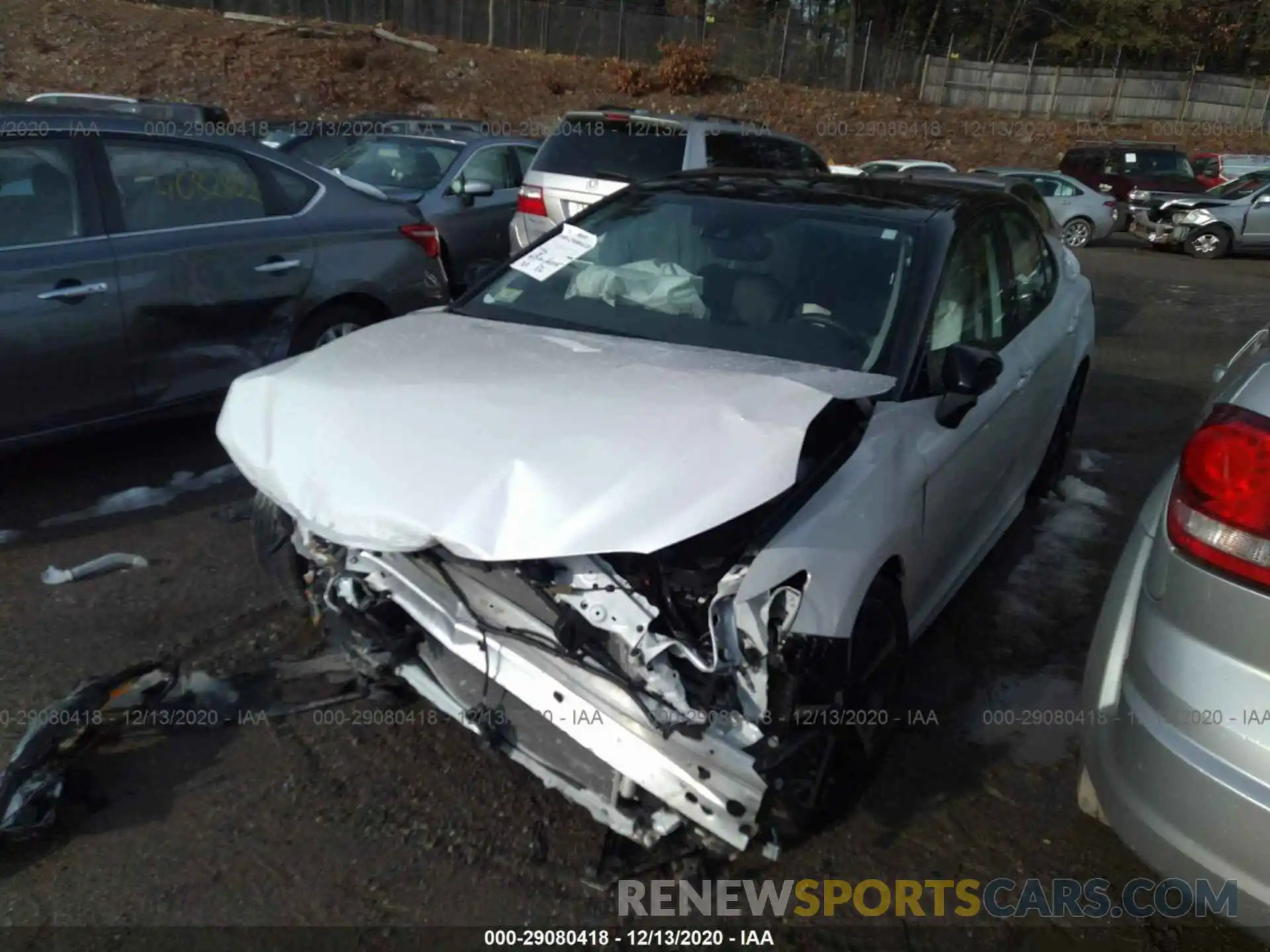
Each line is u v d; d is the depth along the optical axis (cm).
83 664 348
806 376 288
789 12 3641
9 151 452
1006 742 337
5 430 449
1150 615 230
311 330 557
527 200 866
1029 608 428
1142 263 1678
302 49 2580
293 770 304
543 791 301
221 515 471
